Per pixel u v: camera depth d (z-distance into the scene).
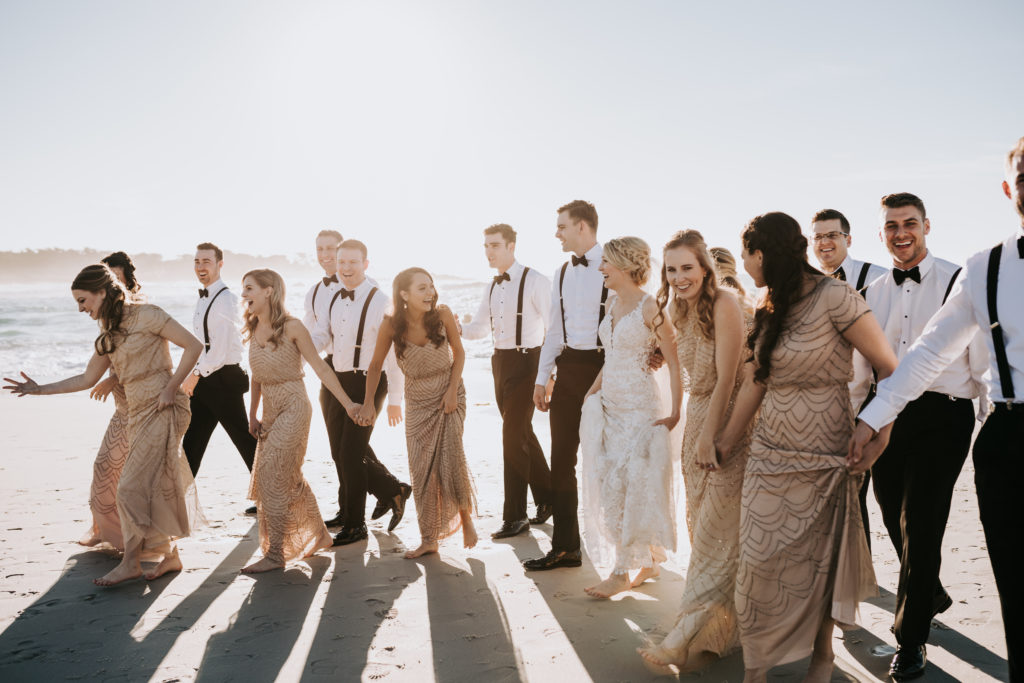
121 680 3.04
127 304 4.32
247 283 4.52
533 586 4.15
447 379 4.78
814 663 2.79
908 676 2.90
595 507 4.08
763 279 2.83
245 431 5.83
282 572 4.43
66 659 3.24
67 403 12.66
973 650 3.14
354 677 3.05
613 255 3.95
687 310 3.35
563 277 4.69
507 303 5.34
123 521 4.20
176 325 4.35
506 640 3.41
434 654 3.27
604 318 4.11
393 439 9.09
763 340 2.75
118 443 4.68
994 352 2.37
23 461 7.66
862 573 2.70
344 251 5.36
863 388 3.66
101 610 3.81
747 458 3.07
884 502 3.34
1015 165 2.27
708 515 3.14
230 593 4.06
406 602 3.91
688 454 3.41
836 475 2.68
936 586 3.26
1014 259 2.34
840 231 4.12
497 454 8.28
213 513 5.88
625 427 3.97
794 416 2.73
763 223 2.77
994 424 2.37
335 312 5.40
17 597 3.99
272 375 4.54
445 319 4.74
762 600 2.71
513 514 5.23
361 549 4.93
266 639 3.44
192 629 3.57
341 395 4.75
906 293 3.57
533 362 5.34
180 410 4.41
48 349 24.47
